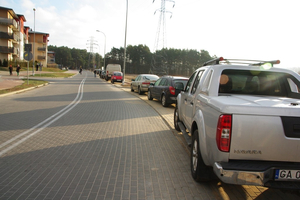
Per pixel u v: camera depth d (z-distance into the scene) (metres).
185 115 5.48
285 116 2.78
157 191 3.48
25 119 8.18
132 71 105.69
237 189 3.62
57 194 3.32
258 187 3.72
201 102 3.86
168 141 6.05
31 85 21.84
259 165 2.80
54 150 5.15
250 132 2.77
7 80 26.28
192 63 78.31
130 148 5.43
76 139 6.02
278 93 4.21
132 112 10.34
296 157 2.79
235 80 4.14
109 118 8.86
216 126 2.93
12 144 5.46
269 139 2.77
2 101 12.45
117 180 3.80
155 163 4.57
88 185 3.61
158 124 8.06
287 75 4.16
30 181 3.69
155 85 13.89
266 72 4.15
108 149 5.32
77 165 4.37
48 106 11.24
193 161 3.95
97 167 4.30
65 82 31.56
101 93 18.67
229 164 2.81
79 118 8.65
